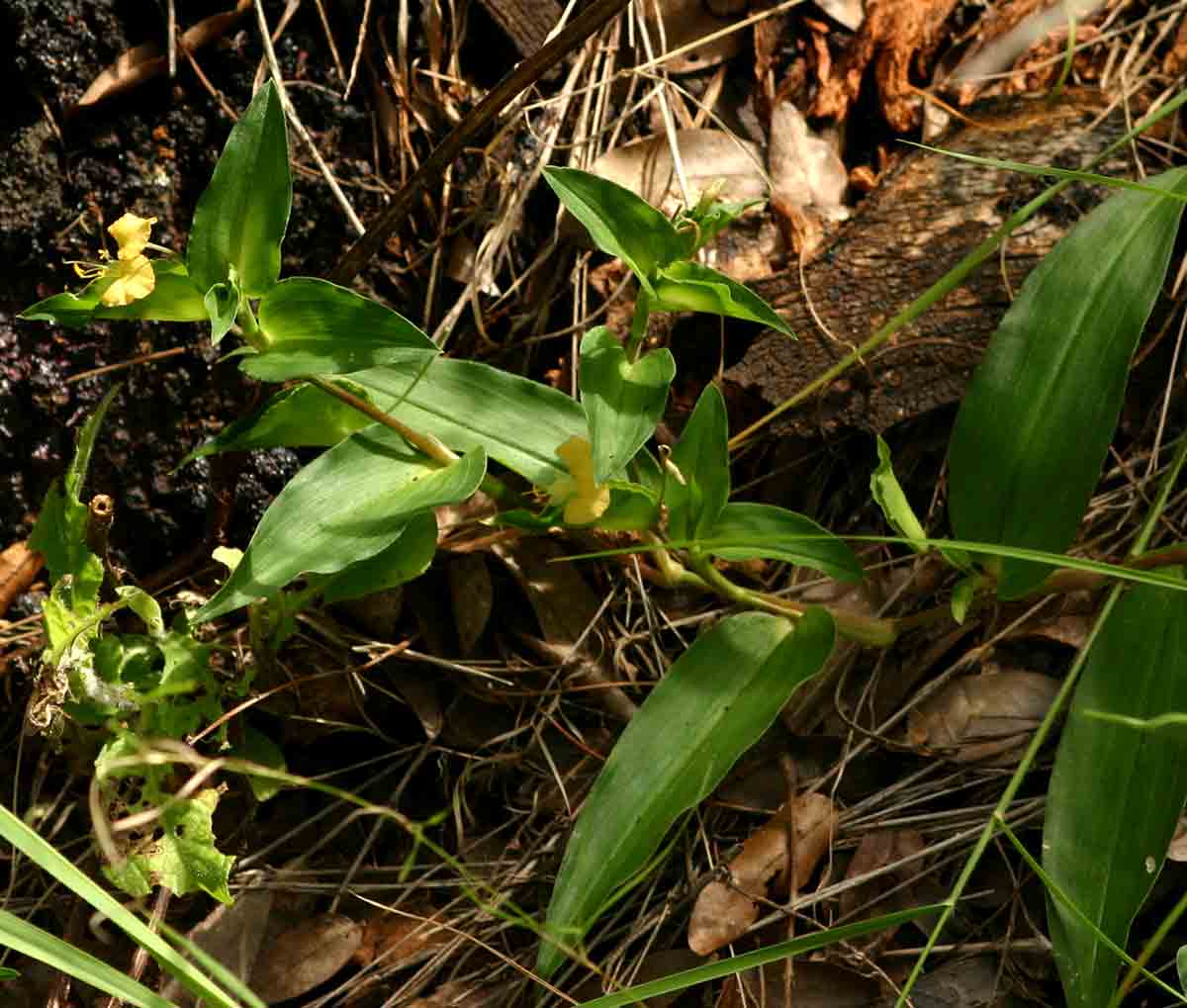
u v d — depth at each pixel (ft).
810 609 2.28
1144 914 2.30
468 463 2.21
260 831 2.41
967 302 2.40
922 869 2.34
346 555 2.17
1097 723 2.21
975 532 2.26
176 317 2.13
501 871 2.39
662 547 2.23
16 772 2.39
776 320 2.17
